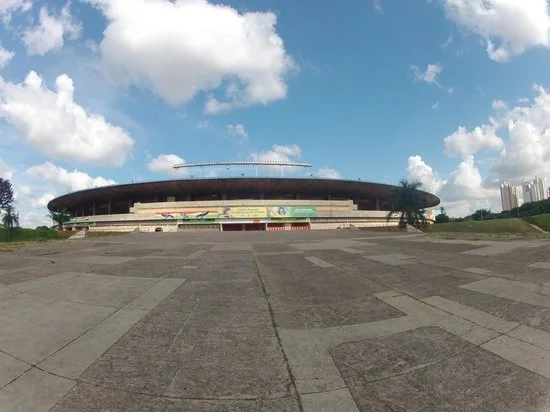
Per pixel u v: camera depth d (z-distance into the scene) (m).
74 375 3.71
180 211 78.31
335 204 81.94
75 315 5.72
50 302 6.50
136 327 5.14
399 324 5.16
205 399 3.25
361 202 97.69
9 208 55.78
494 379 3.52
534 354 4.05
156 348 4.39
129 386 3.48
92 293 7.20
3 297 6.91
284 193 88.69
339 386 3.46
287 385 3.50
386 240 22.47
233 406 3.14
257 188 84.12
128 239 33.66
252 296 6.93
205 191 85.94
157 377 3.66
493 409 3.04
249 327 5.13
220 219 77.56
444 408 3.07
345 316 5.59
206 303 6.42
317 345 4.45
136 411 3.07
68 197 92.75
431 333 4.77
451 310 5.75
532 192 156.62
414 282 7.93
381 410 3.06
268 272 9.77
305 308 6.06
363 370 3.78
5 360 4.07
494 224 66.75
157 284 8.08
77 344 4.52
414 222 51.28
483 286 7.33
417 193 51.25
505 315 5.40
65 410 3.10
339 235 34.84
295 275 9.21
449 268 9.66
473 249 14.09
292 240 25.92
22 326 5.20
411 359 4.00
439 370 3.73
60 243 26.33
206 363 3.98
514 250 13.10
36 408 3.13
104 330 5.02
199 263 11.75
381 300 6.47
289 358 4.09
